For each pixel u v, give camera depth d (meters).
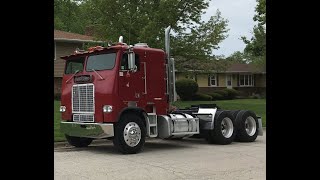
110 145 13.23
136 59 11.52
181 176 7.92
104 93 11.08
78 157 10.48
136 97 11.44
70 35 33.50
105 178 7.74
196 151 11.66
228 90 44.41
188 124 12.59
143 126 11.41
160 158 10.27
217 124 13.15
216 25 22.45
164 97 12.18
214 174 8.11
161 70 12.13
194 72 23.16
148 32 19.22
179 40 21.25
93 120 11.31
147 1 20.62
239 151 11.63
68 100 12.12
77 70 12.05
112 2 20.33
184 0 21.27
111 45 11.51
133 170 8.57
